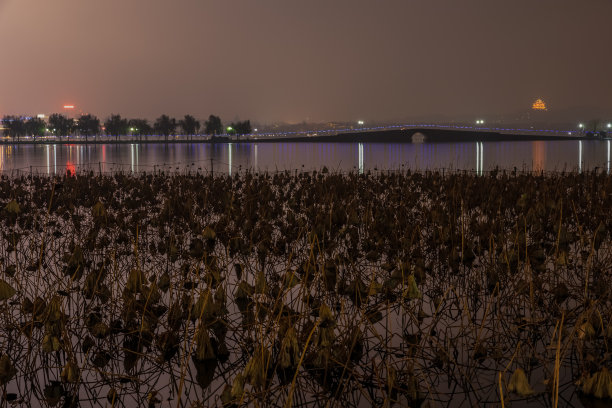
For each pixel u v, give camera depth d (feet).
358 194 39.55
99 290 16.71
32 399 12.10
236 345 14.71
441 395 11.87
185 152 280.51
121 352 14.42
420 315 16.17
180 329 15.76
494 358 13.51
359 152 272.10
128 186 42.86
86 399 12.03
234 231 23.76
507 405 11.38
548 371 12.89
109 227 25.84
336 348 13.65
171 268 21.86
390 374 11.89
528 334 15.15
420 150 297.33
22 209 30.94
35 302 14.67
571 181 42.50
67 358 14.12
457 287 19.61
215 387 12.51
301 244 24.44
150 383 12.76
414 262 19.83
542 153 228.22
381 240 22.12
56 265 21.72
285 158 200.13
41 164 158.51
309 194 34.53
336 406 11.49
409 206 32.94
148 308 15.87
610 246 22.76
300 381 12.66
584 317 14.19
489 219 26.40
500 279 19.24
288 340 12.77
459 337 14.92
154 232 28.86
